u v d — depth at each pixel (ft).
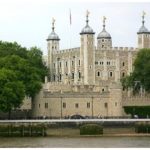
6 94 535.19
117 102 633.20
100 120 522.47
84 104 630.33
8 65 602.44
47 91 630.33
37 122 510.58
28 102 643.04
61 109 625.41
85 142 454.40
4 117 597.93
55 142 455.22
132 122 521.65
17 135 495.82
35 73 614.75
